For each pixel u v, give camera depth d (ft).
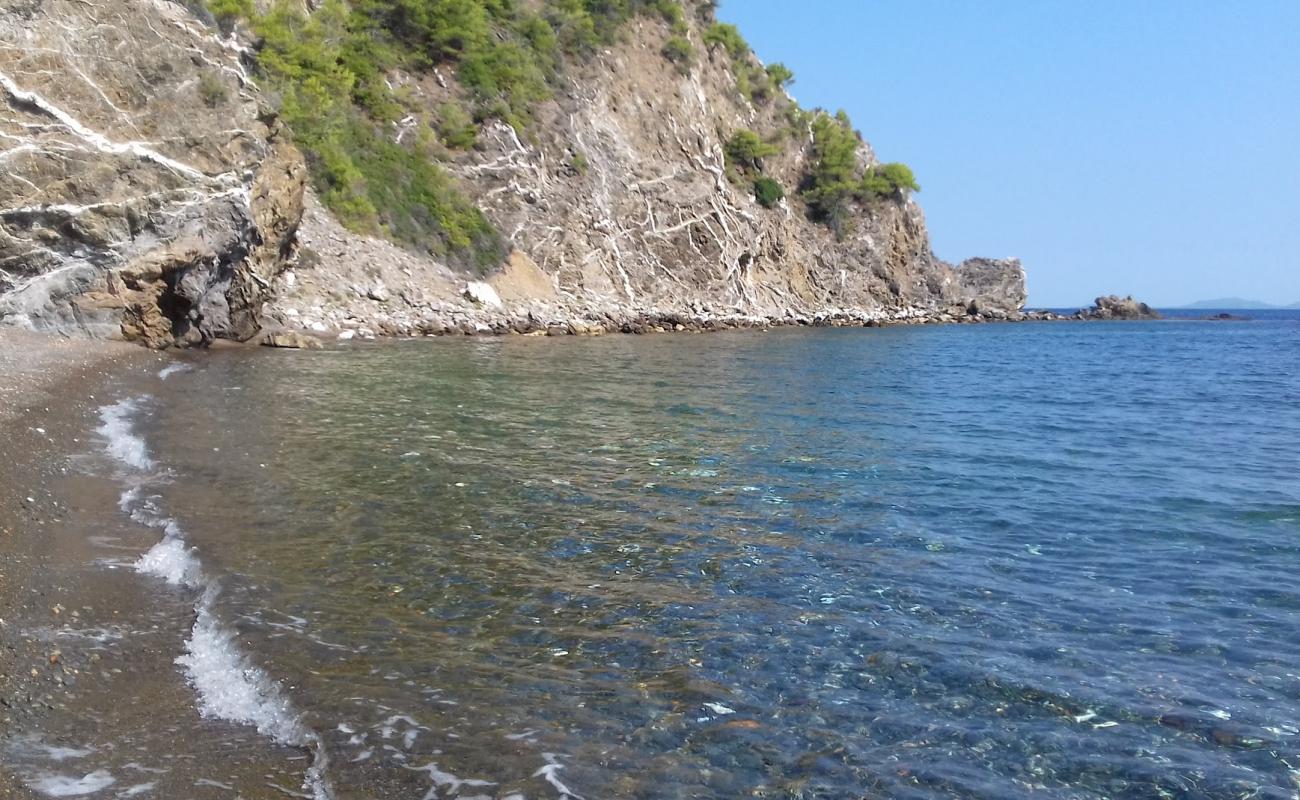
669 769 15.93
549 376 75.92
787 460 44.21
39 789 14.01
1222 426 61.52
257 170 75.97
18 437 34.99
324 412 50.31
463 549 27.45
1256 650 22.00
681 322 159.43
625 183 179.32
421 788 14.88
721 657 20.63
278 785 14.73
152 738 15.83
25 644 18.56
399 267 123.85
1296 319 459.32
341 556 26.00
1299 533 32.73
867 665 20.51
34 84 62.85
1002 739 17.53
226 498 31.07
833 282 234.99
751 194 220.02
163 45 69.41
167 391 52.70
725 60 240.53
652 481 38.24
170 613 21.09
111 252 66.39
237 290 81.00
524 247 151.84
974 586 26.21
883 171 260.83
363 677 18.60
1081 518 34.53
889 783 15.90
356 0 156.97
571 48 188.65
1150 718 18.52
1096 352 146.41
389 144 141.18
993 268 296.10
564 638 21.30
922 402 71.31
